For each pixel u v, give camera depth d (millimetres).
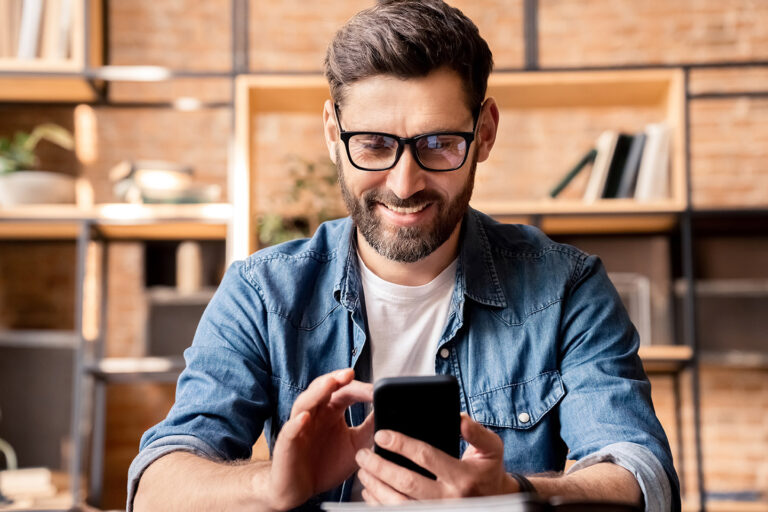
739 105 3346
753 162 3326
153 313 3133
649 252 3162
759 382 3213
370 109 1145
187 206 2830
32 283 3264
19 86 3006
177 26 3402
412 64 1120
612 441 1131
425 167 1146
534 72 2824
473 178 1229
